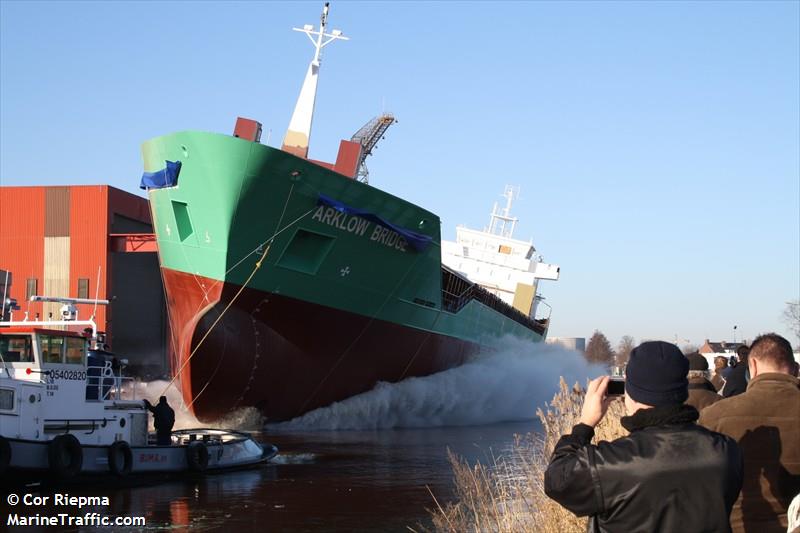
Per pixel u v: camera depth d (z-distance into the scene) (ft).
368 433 86.02
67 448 47.01
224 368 77.77
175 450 53.72
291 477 54.34
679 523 12.14
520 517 31.32
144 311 158.40
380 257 84.74
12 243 146.41
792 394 16.70
